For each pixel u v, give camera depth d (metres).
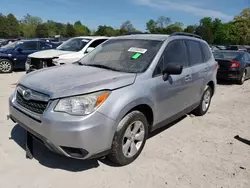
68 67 3.70
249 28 69.75
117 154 2.97
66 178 2.87
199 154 3.63
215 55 10.42
